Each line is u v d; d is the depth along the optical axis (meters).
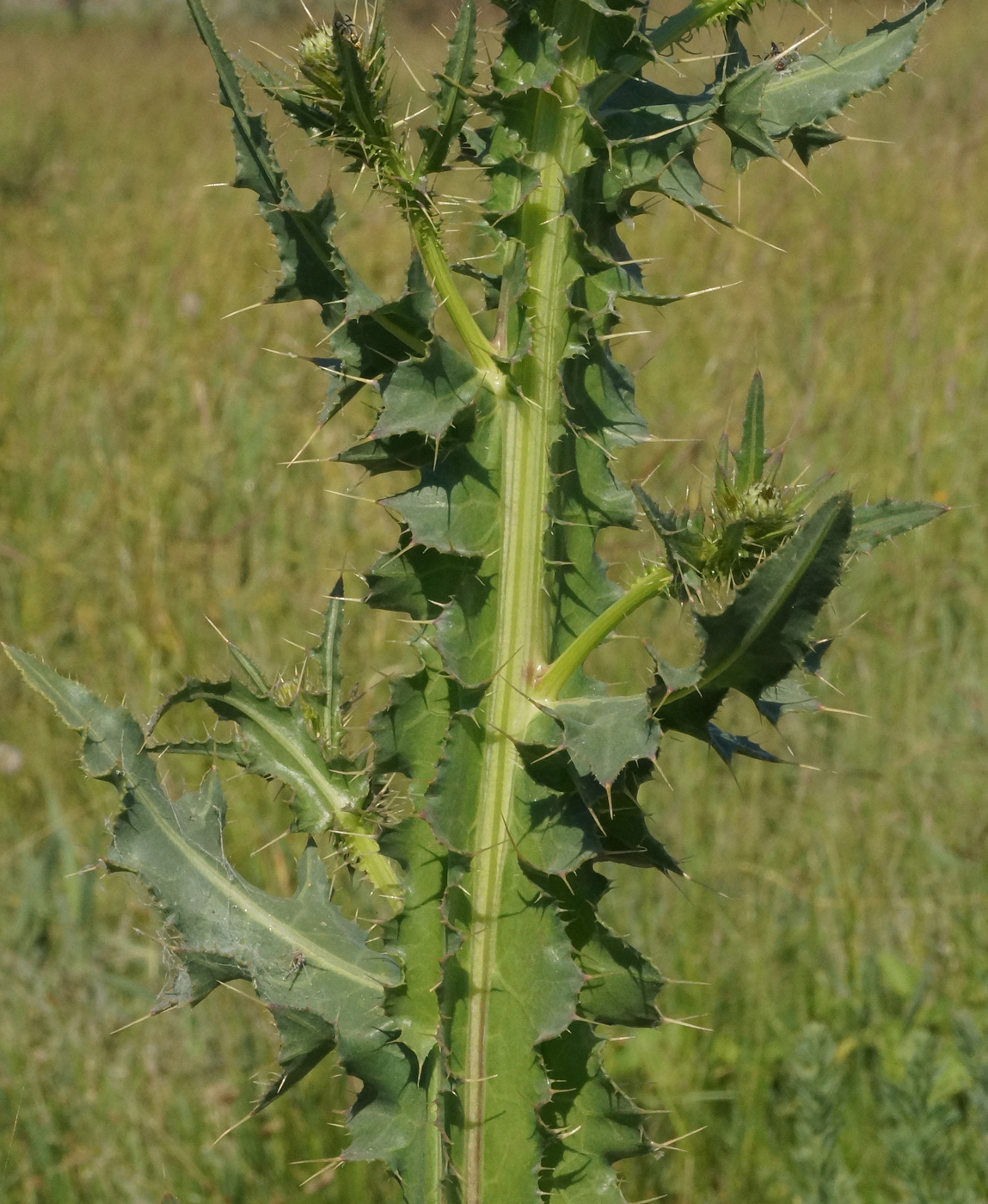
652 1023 1.61
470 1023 1.60
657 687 1.41
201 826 1.70
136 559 4.99
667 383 5.92
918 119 9.05
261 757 1.78
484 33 1.61
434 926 1.64
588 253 1.57
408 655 4.56
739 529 1.39
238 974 1.65
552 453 1.59
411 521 1.55
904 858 3.95
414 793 1.64
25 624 4.79
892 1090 3.03
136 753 1.67
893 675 4.47
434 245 1.58
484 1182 1.60
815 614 1.32
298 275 1.55
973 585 4.89
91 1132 3.32
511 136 1.58
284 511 5.30
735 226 1.59
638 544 4.87
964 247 7.16
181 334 6.54
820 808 4.02
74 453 5.75
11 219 8.99
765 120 1.65
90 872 3.94
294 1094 3.34
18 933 3.84
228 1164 3.21
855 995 3.51
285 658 4.57
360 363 1.59
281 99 1.54
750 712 4.29
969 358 5.98
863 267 6.81
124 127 12.77
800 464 5.04
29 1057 3.41
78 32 23.78
